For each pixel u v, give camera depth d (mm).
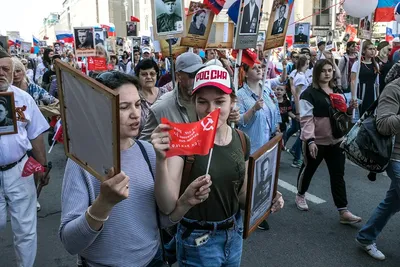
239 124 3887
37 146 3088
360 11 5375
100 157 1438
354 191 5230
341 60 8602
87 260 1747
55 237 4094
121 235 1708
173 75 3996
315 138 4219
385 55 8180
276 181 2277
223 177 1992
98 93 1348
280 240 3961
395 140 3227
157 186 1728
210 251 2051
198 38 4133
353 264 3494
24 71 4098
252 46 3719
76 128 1518
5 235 4117
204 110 1946
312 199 5004
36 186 3240
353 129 3377
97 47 8906
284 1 3824
